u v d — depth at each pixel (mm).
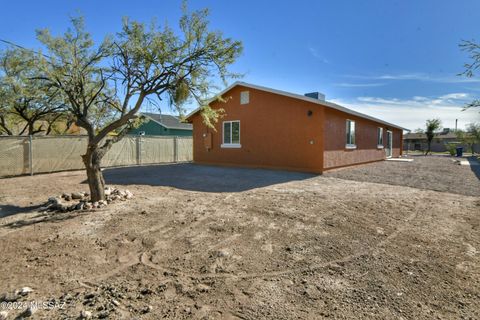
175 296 2520
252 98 13227
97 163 6020
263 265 3117
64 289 2656
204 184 8602
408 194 6957
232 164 14203
